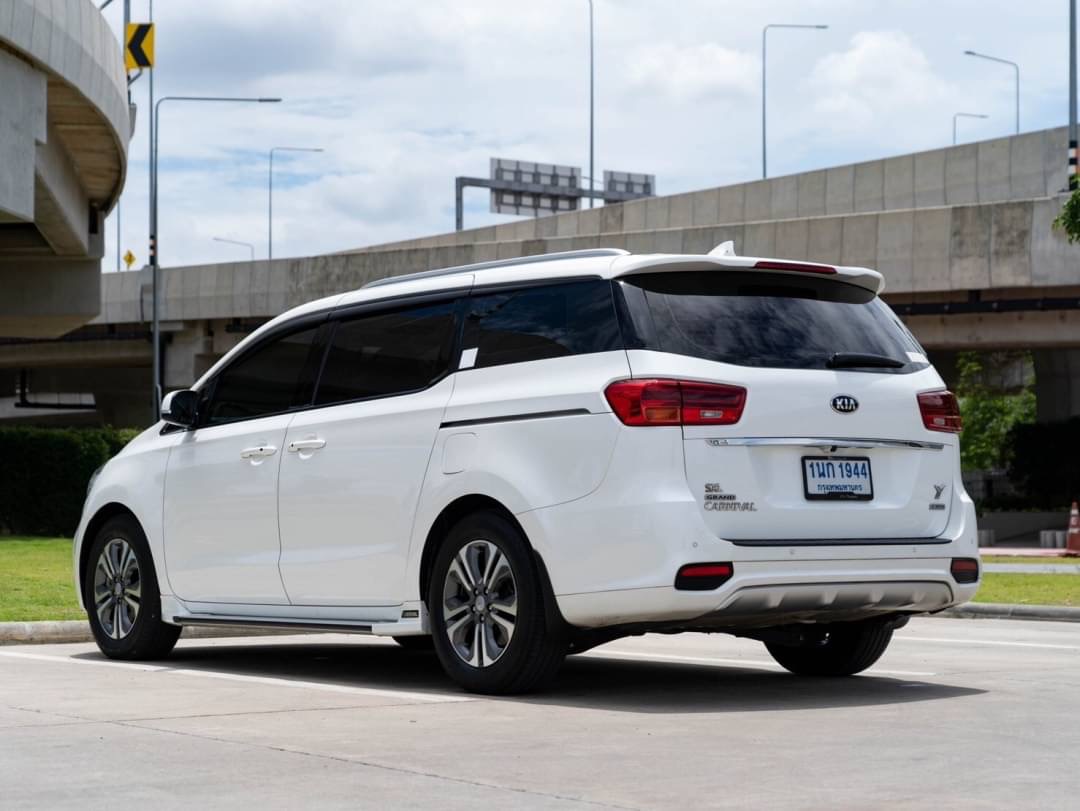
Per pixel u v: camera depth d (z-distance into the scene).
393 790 5.21
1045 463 44.31
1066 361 45.97
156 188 56.00
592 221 59.16
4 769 5.61
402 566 8.20
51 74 28.59
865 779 5.43
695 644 11.53
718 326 7.61
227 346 59.50
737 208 52.59
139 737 6.37
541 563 7.53
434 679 8.88
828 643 8.86
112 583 10.13
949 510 8.10
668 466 7.25
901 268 38.69
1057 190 44.19
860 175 49.12
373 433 8.45
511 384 7.84
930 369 8.24
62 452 36.56
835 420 7.66
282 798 5.07
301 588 8.80
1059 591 17.62
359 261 53.44
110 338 62.72
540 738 6.38
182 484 9.63
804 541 7.48
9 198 27.09
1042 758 5.89
